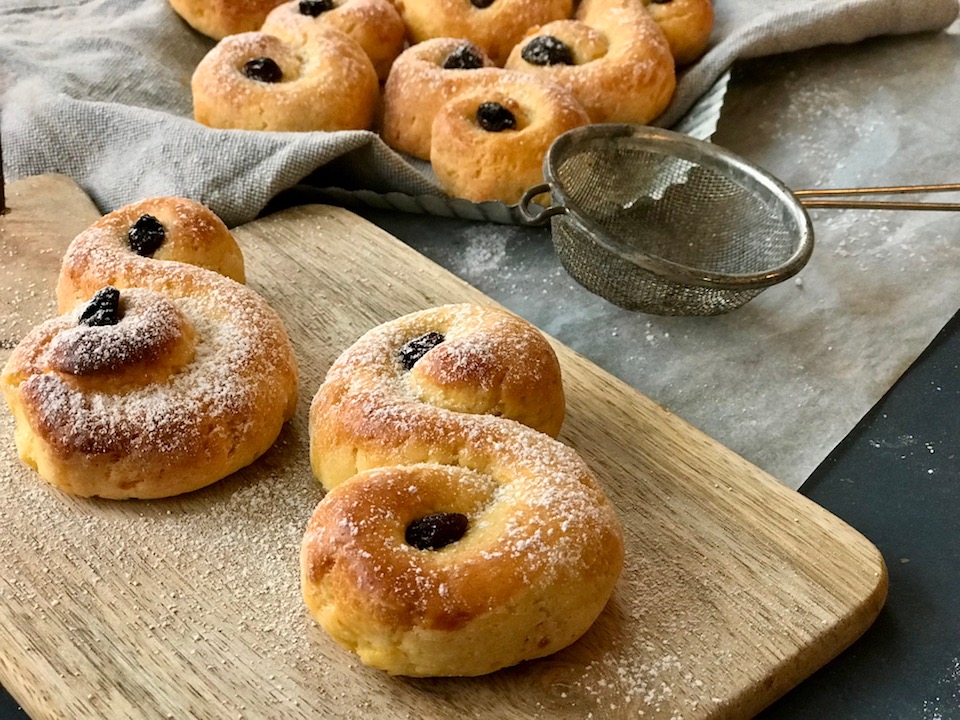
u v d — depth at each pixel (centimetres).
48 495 22
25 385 21
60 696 18
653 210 33
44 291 27
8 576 20
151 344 22
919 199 34
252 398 22
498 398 22
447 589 17
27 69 36
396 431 20
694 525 22
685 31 38
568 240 28
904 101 39
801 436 25
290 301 28
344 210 31
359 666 19
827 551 21
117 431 21
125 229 26
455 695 18
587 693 18
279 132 32
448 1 38
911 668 20
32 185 32
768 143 37
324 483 22
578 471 20
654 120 37
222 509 22
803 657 19
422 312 24
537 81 34
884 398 26
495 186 32
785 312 29
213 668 18
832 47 42
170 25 39
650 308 28
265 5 39
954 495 24
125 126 33
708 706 18
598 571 19
